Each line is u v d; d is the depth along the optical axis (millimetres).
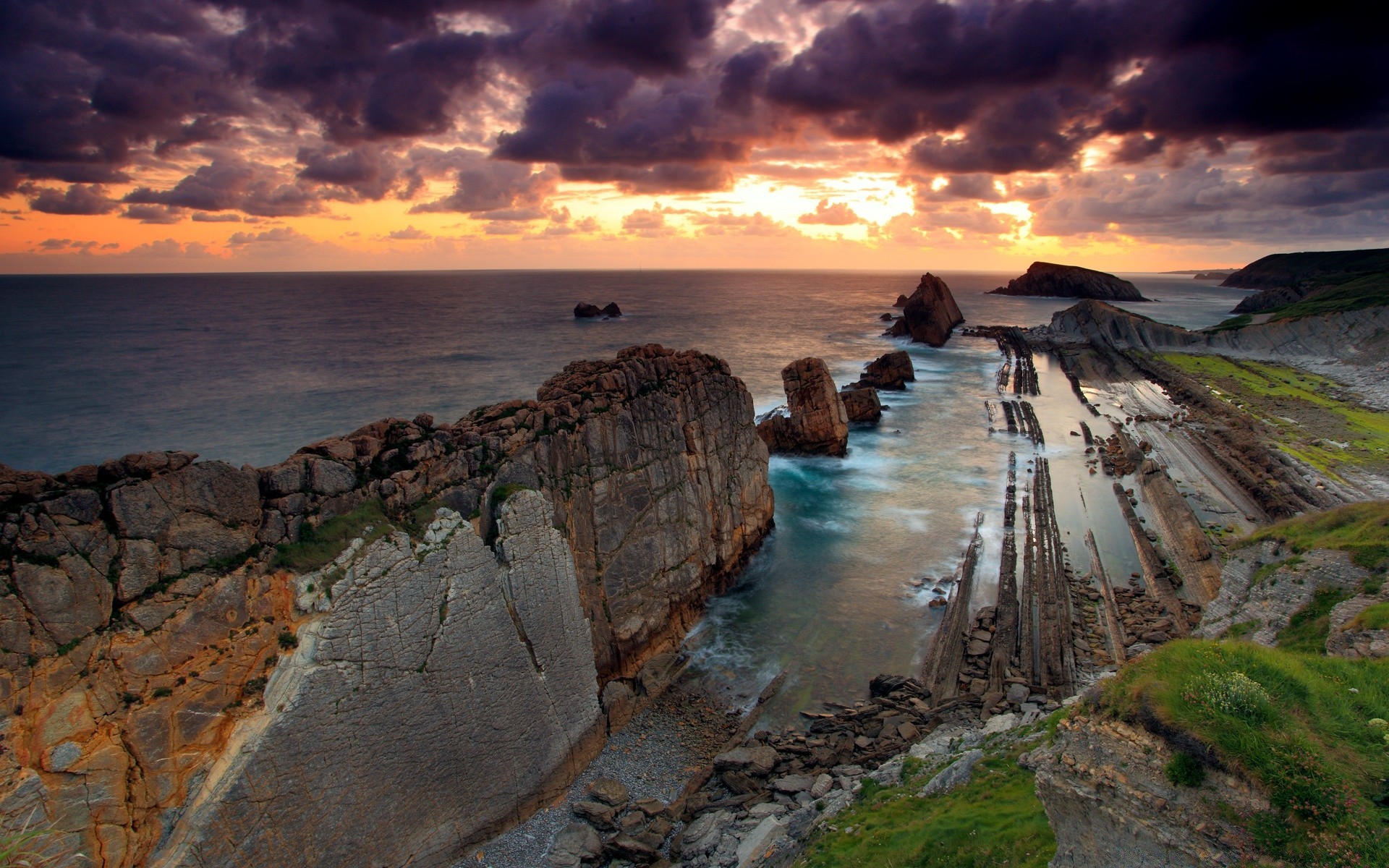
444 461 25016
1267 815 12234
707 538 39750
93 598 17062
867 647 35375
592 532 31422
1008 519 51688
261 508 20359
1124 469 62844
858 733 28125
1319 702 14539
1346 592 24422
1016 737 23250
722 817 23453
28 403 75250
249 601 19297
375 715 20625
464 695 23078
